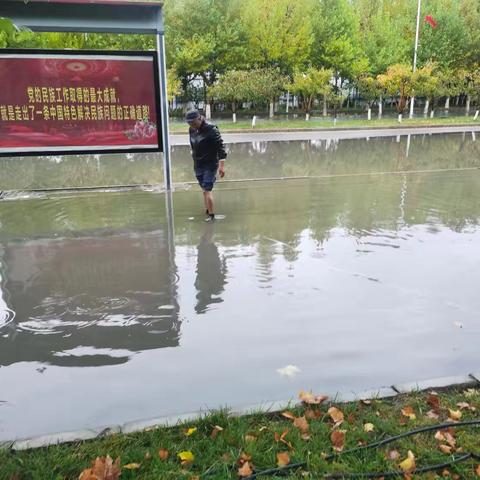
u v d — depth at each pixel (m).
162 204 7.47
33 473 2.06
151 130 8.08
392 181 9.20
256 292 4.17
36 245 5.56
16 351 3.29
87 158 13.46
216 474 2.07
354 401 2.59
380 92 29.55
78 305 3.99
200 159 6.31
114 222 6.49
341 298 4.02
